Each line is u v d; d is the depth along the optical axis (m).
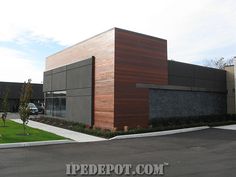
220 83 31.97
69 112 27.19
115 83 20.91
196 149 14.08
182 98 26.58
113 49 21.22
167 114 24.83
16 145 14.38
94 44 23.92
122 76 21.39
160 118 23.89
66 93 28.19
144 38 23.12
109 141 16.72
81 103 24.88
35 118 32.56
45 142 15.30
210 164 10.62
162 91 24.59
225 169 9.81
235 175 8.99
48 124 26.88
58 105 30.33
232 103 32.28
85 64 24.52
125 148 14.23
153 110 23.62
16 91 55.00
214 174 9.09
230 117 30.77
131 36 22.22
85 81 24.34
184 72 27.08
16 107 54.56
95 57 23.62
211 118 28.66
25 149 13.71
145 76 22.97
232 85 32.34
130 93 21.80
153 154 12.66
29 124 26.59
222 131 22.27
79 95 25.33
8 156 11.92
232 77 32.41
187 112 27.00
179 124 24.53
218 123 26.69
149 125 22.73
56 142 15.62
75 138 17.86
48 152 12.95
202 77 29.45
